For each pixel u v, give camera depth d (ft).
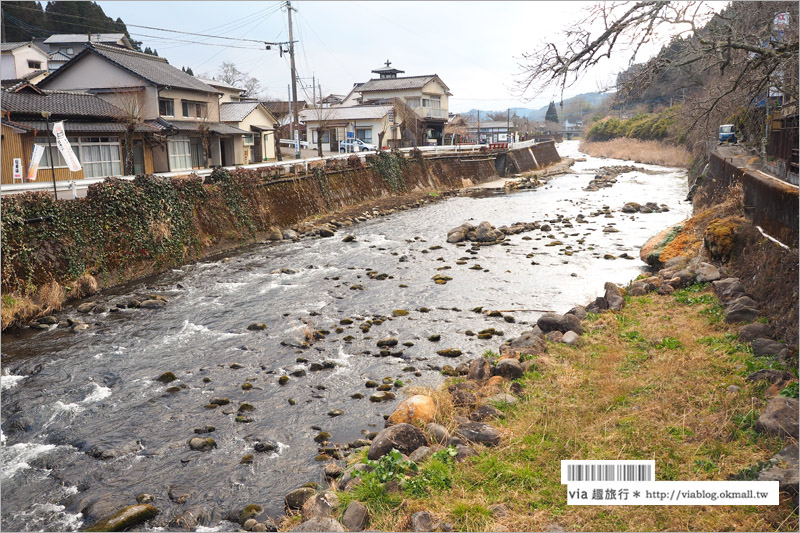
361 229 92.32
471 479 19.98
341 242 81.51
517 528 17.16
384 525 18.01
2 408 32.53
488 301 51.06
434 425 24.26
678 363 28.48
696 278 44.32
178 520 22.31
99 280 57.52
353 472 21.40
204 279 61.21
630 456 20.30
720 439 21.13
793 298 30.76
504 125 338.34
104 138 85.81
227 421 30.35
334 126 174.19
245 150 132.26
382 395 32.09
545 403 25.38
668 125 214.48
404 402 26.27
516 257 68.64
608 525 17.03
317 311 49.42
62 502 24.08
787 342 29.12
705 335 32.89
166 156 97.81
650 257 58.44
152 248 64.13
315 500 19.79
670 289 43.34
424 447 22.57
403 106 189.06
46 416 31.55
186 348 41.45
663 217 95.25
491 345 40.19
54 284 51.80
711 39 26.84
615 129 302.04
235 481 24.93
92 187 59.93
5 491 24.82
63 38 155.02
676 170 181.98
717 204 64.64
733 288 37.93
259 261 69.56
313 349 40.47
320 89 190.70
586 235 81.15
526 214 104.37
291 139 178.50
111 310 50.57
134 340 43.27
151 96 97.66
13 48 124.16
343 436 28.22
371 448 22.85
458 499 18.88
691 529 16.56
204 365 38.27
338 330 43.96
